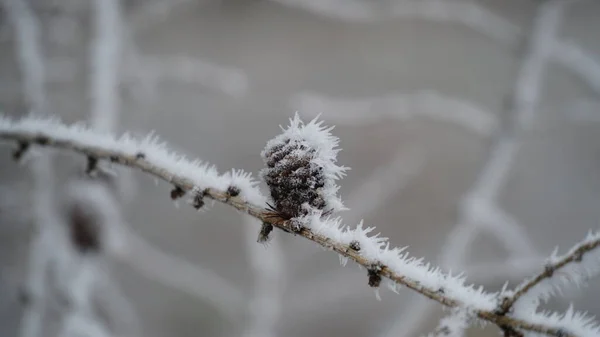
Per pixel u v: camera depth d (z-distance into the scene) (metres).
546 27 1.07
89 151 0.57
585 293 1.30
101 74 0.89
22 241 1.26
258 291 1.06
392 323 0.88
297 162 0.53
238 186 0.54
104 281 1.00
